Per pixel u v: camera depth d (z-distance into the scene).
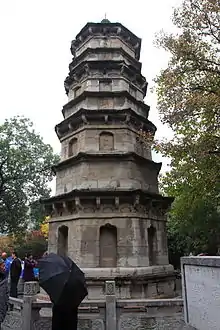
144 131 18.69
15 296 15.03
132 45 23.28
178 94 15.62
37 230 51.62
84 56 21.58
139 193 16.16
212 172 15.75
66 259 7.98
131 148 18.34
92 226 16.09
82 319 10.67
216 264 5.24
